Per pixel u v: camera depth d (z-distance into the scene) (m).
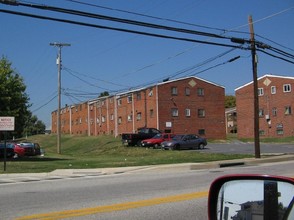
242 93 72.12
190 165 21.92
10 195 12.21
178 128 62.91
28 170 21.06
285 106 66.00
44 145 72.44
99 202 10.61
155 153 37.06
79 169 21.16
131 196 11.57
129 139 45.62
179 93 63.62
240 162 24.06
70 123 98.19
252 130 70.31
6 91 29.41
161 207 9.80
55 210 9.57
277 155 28.88
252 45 25.20
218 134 66.50
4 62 30.52
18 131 30.98
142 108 65.12
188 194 11.71
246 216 3.22
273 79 67.75
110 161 26.45
